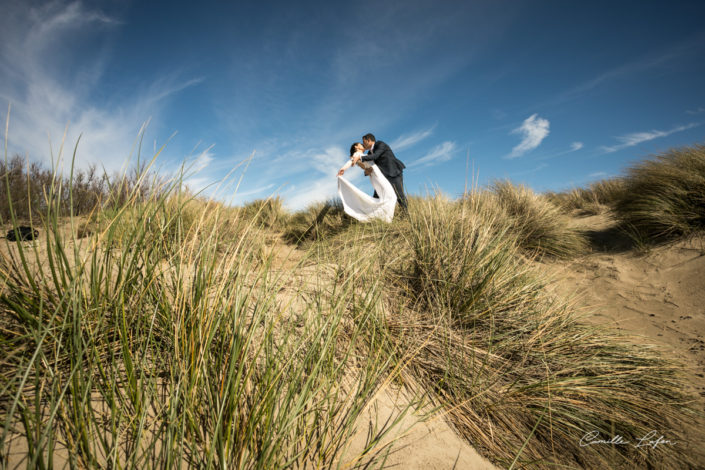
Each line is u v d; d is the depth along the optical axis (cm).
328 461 102
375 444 112
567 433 146
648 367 191
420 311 214
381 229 399
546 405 154
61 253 105
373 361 153
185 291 128
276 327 152
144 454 83
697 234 376
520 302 231
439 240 262
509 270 265
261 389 106
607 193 720
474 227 275
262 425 100
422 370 163
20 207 378
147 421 94
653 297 311
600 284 358
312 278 221
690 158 451
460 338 192
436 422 133
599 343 210
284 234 593
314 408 116
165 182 130
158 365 112
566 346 202
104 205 120
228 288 134
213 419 92
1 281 106
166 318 120
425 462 110
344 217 574
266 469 88
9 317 105
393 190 468
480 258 244
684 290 306
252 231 171
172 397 92
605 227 516
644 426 158
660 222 411
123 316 102
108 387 97
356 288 211
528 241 454
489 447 129
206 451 86
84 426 79
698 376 200
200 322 107
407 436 121
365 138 500
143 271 141
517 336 201
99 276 118
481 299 217
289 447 100
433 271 239
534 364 185
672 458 142
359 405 126
